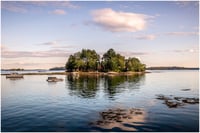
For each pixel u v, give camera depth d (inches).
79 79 3508.9
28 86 2225.6
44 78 3907.5
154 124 717.9
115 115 846.5
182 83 2559.1
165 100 1212.5
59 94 1521.9
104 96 1400.1
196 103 1096.8
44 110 949.2
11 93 1611.7
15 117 818.2
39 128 677.3
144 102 1152.2
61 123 732.7
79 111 924.6
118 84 2426.2
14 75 4190.5
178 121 753.0
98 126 697.0
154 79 3472.0
